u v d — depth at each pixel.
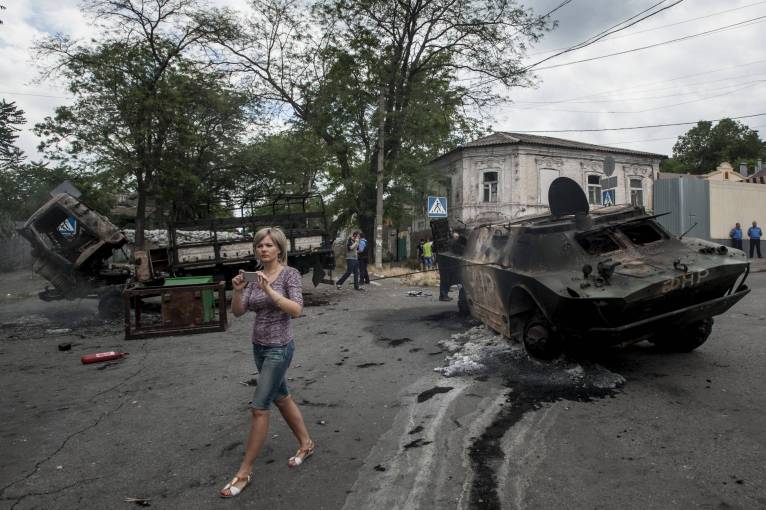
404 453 3.68
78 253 10.97
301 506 3.00
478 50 21.31
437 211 15.66
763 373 5.09
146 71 19.27
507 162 26.25
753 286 12.03
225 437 4.10
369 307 11.10
